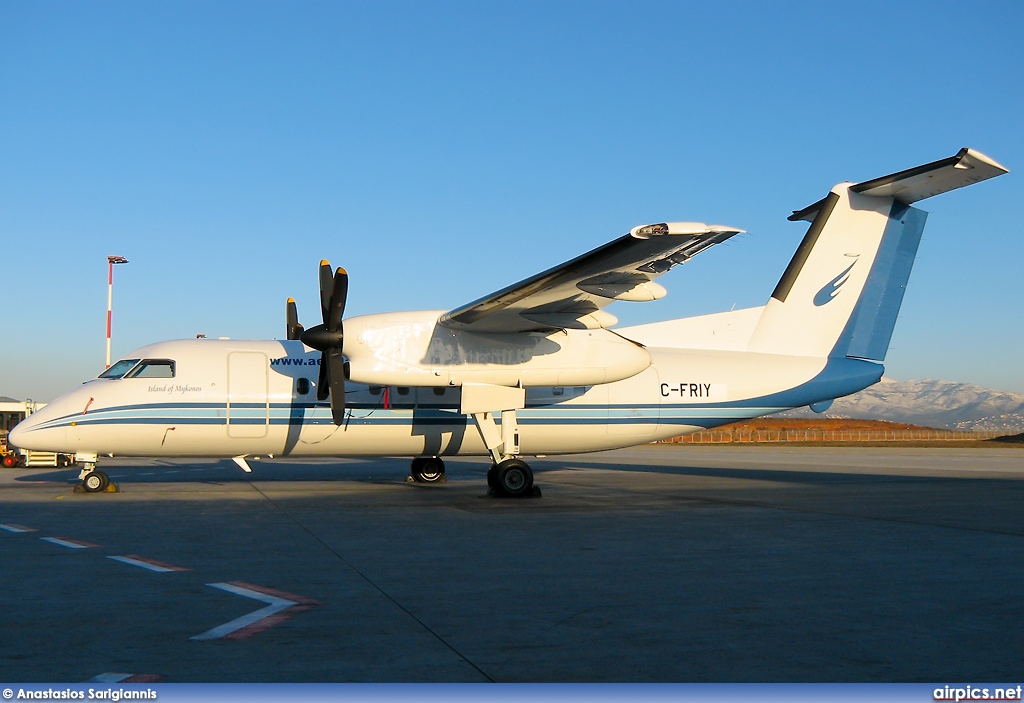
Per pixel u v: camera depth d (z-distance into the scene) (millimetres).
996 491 16375
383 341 13875
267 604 6297
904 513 12336
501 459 14656
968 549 8969
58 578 7250
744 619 5891
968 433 90812
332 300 13820
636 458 33094
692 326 16984
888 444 58875
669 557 8430
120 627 5594
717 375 16516
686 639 5363
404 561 8156
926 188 16000
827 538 9750
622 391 16250
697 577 7395
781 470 24156
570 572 7605
